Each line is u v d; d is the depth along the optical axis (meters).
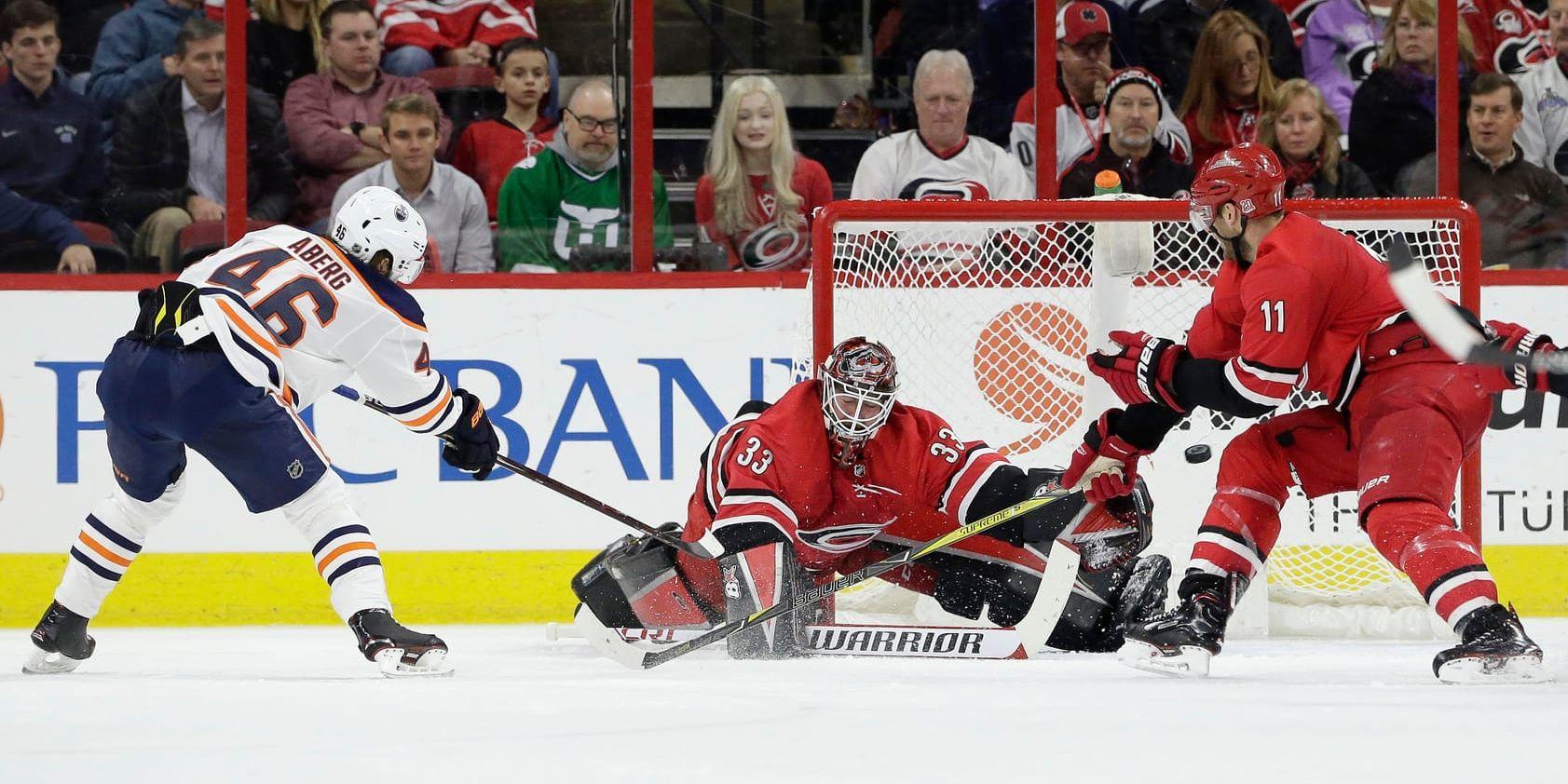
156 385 13.63
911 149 23.36
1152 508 17.09
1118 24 23.19
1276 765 8.83
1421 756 9.12
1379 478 13.59
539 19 22.86
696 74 23.03
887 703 11.46
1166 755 9.16
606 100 22.98
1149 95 23.34
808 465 16.06
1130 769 8.73
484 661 16.20
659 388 21.97
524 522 21.72
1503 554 21.86
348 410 21.47
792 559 15.41
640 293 21.95
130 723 10.46
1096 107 23.33
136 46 22.52
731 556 15.39
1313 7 23.23
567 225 23.08
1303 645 18.38
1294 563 20.97
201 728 10.24
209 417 13.64
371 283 14.52
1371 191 23.39
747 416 16.77
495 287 21.81
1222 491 14.50
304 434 14.05
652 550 15.75
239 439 13.75
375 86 22.81
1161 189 23.44
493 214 23.05
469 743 9.62
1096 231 20.34
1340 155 23.38
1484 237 23.42
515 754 9.22
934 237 20.95
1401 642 19.03
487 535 21.67
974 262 21.00
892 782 8.36
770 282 22.06
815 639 15.56
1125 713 10.87
